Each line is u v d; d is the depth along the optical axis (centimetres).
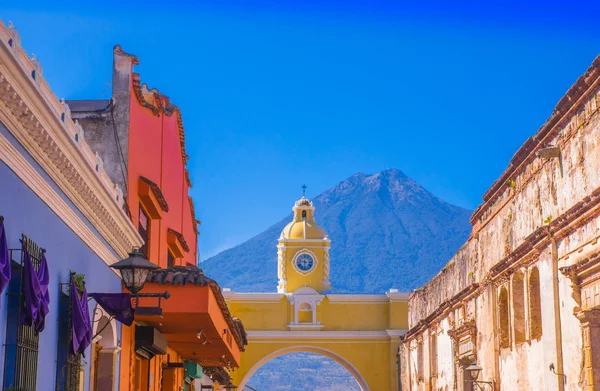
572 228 1395
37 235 1020
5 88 841
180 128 2244
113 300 1224
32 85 884
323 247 4222
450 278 2455
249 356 3875
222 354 2186
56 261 1108
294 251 4209
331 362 16988
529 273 1641
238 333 2316
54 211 1090
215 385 3475
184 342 1934
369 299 3953
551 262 1495
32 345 986
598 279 1273
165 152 2019
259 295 3934
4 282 835
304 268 4184
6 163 899
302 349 3928
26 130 930
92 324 1290
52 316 1091
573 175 1398
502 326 1855
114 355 1430
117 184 1534
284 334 3884
